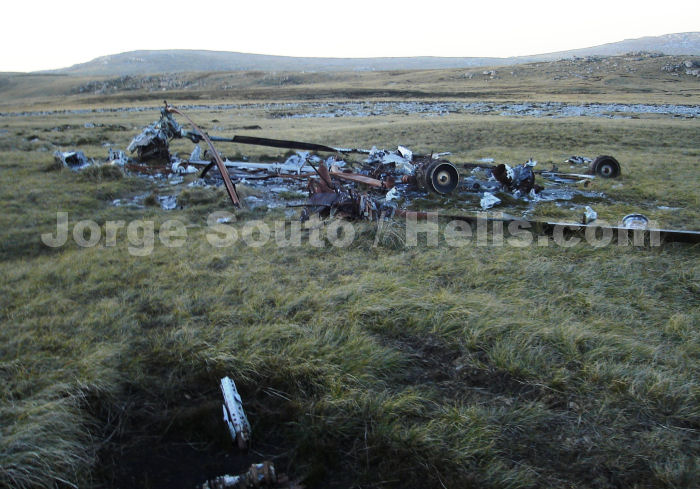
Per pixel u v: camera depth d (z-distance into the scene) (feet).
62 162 47.16
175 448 12.93
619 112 150.61
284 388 14.93
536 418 13.58
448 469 11.85
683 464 11.96
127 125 112.16
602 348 16.55
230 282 21.91
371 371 15.39
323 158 57.93
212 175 46.21
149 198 37.11
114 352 15.78
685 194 42.65
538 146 78.18
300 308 19.52
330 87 398.62
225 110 194.39
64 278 22.02
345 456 12.56
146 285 21.59
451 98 260.21
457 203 39.17
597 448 12.62
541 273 23.68
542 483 11.54
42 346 16.28
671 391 14.46
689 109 166.50
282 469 12.26
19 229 28.94
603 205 39.73
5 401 13.33
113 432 13.17
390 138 83.61
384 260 25.21
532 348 16.74
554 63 501.97
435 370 15.92
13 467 10.95
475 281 22.68
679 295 21.80
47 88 618.85
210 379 15.12
